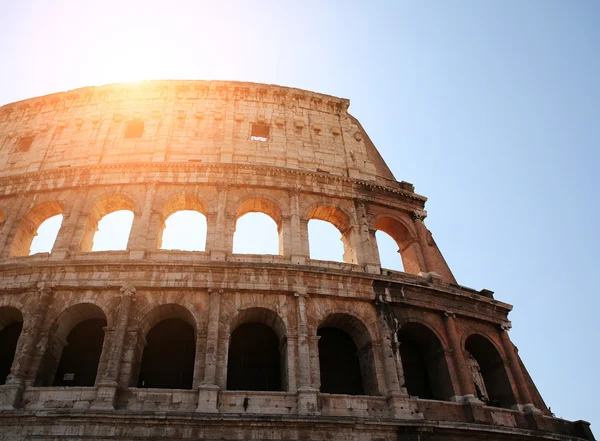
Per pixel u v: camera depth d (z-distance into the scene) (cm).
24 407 3041
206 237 4012
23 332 3359
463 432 3347
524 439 3556
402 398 3384
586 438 3906
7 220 4131
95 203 4191
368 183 4700
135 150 4631
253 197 4309
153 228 4031
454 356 3844
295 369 3362
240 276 3666
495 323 4259
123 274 3594
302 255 3981
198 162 4431
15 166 4659
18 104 5175
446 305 4094
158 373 3544
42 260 3734
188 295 3572
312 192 4462
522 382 3984
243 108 5094
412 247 4612
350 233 4416
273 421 2988
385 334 3688
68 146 4734
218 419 2934
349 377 3806
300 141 4959
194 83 5138
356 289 3841
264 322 3781
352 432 3094
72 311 3531
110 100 5106
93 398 3070
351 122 5478
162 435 2881
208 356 3256
